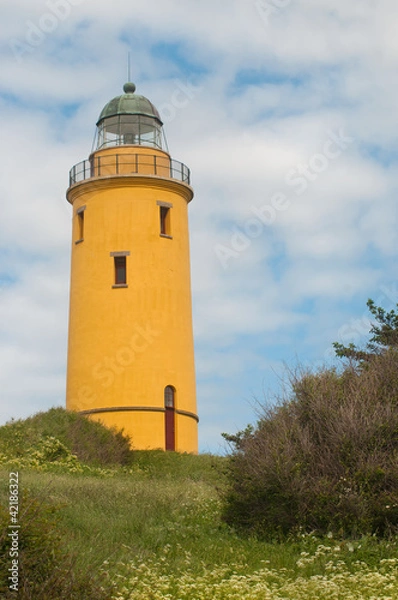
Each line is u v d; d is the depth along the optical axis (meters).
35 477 22.94
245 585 12.04
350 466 16.89
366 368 18.97
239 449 18.38
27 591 10.27
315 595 11.94
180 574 13.70
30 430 31.77
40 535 11.08
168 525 17.66
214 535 17.20
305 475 17.06
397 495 16.02
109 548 14.95
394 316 28.97
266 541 16.66
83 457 31.66
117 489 21.61
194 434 39.38
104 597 10.82
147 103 43.09
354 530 15.97
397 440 17.09
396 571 13.22
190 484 25.50
